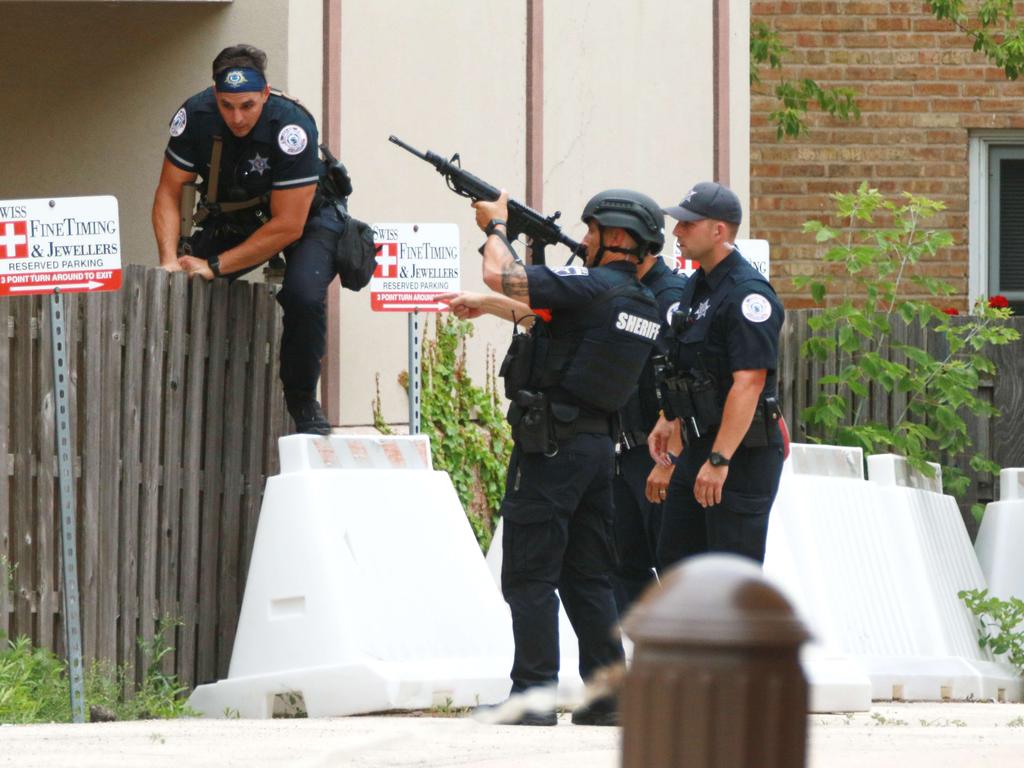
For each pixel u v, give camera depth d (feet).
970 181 182.70
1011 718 94.02
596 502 82.69
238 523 105.91
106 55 121.19
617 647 83.05
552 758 63.21
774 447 86.53
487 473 124.67
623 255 82.69
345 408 117.39
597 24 132.36
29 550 96.22
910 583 119.96
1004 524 132.77
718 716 25.39
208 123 102.73
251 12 117.19
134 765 59.36
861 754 64.59
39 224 89.76
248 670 96.99
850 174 181.27
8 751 65.10
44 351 96.58
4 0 120.88
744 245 124.16
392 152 121.39
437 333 122.11
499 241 82.74
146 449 100.22
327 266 103.65
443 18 123.95
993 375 143.95
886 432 137.49
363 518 98.89
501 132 127.03
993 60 181.78
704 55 138.31
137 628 99.86
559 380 80.69
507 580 82.02
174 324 101.76
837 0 180.86
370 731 75.87
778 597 25.70
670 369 87.61
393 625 96.63
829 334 139.33
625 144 133.80
